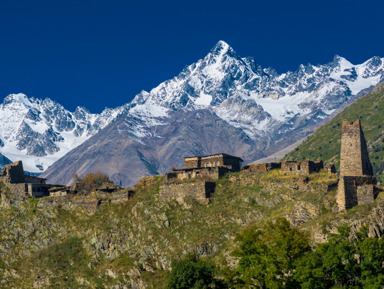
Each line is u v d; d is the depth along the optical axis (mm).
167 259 161375
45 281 170250
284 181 169875
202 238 163250
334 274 110938
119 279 161000
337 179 157750
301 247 121188
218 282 131125
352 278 112312
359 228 122188
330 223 135125
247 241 127375
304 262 113312
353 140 155375
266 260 119688
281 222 131375
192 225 170125
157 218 176125
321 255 114250
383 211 131375
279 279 119188
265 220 156500
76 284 167125
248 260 123562
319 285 111188
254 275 119312
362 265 108812
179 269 131500
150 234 172125
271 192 170125
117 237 176625
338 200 143000
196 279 128500
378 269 108250
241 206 171500
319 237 133750
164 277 156750
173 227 172000
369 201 139750
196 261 143875
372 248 109812
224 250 154500
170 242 166875
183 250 161250
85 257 176625
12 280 176375
